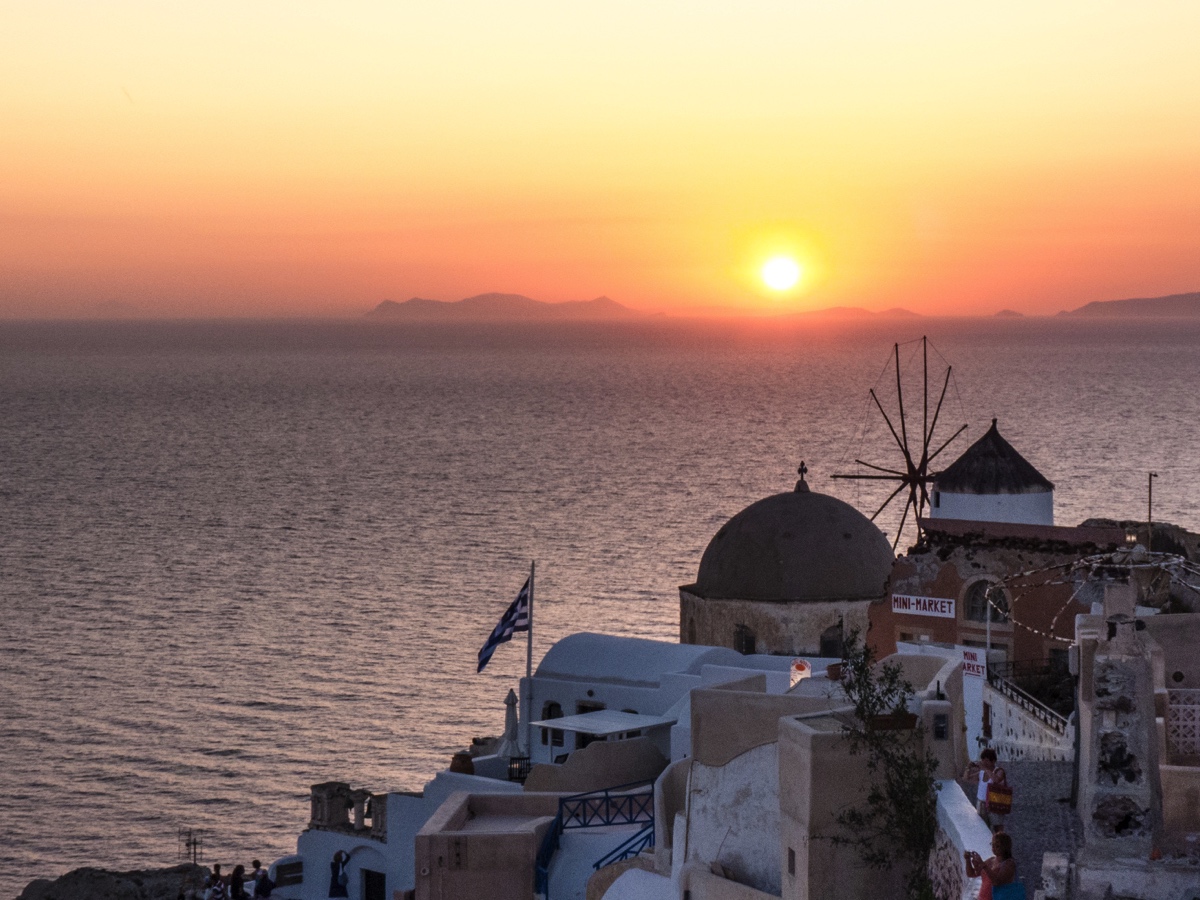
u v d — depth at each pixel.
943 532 53.38
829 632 58.78
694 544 181.00
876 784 23.91
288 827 88.75
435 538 190.12
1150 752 20.69
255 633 139.38
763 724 26.89
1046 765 27.52
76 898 59.00
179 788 96.31
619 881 31.17
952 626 52.88
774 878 26.61
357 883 47.72
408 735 106.12
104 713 114.00
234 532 198.50
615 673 48.81
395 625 140.88
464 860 35.41
